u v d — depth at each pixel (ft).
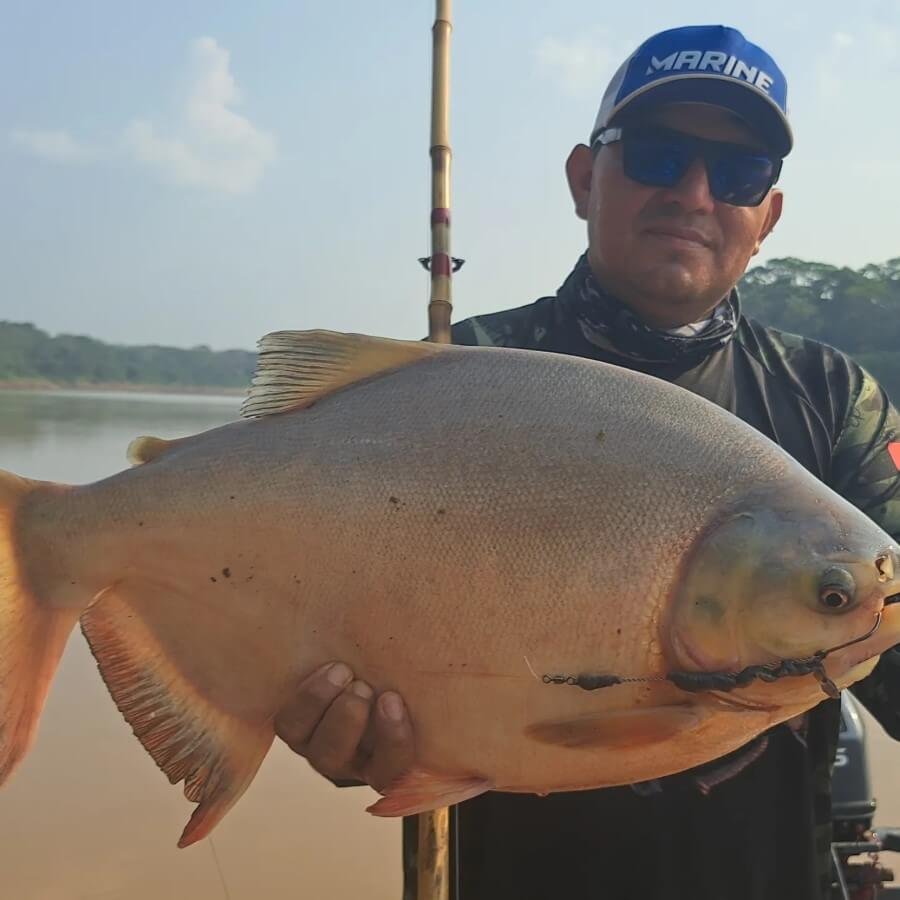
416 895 2.23
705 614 1.83
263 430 2.09
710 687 1.83
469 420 1.98
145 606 2.12
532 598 1.88
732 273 2.51
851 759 3.05
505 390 2.00
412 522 1.95
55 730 5.05
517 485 1.92
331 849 3.99
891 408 2.52
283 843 4.02
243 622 2.05
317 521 2.00
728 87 2.39
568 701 1.87
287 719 2.01
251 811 4.30
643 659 1.86
